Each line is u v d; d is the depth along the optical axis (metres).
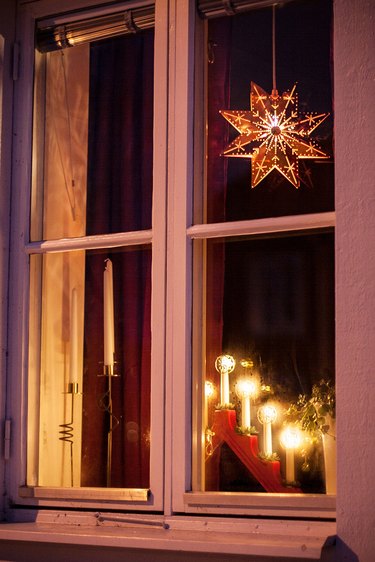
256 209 2.39
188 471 2.22
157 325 2.30
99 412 2.56
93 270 2.62
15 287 2.52
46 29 2.62
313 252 2.28
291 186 2.36
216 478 2.28
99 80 2.67
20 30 2.62
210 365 2.34
